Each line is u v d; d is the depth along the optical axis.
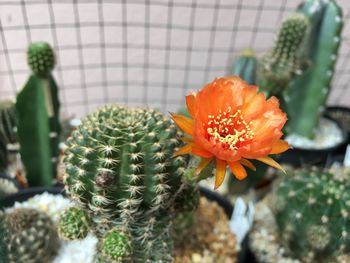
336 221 0.24
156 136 0.15
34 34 0.34
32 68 0.24
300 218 0.25
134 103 0.42
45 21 0.33
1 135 0.31
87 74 0.38
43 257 0.24
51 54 0.24
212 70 0.40
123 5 0.34
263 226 0.30
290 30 0.26
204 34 0.38
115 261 0.15
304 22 0.27
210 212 0.28
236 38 0.38
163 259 0.18
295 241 0.26
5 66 0.35
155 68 0.39
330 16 0.32
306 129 0.38
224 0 0.35
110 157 0.14
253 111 0.14
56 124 0.27
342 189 0.25
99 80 0.39
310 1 0.33
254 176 0.30
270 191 0.32
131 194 0.15
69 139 0.16
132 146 0.14
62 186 0.29
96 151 0.14
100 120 0.15
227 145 0.14
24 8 0.32
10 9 0.31
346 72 0.42
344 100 0.45
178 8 0.35
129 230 0.16
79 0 0.33
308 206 0.24
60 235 0.17
